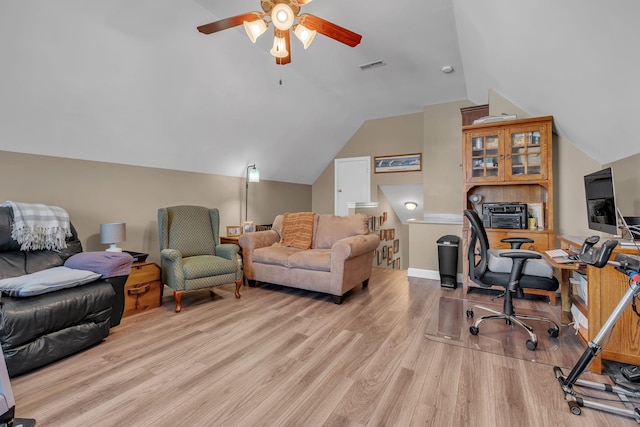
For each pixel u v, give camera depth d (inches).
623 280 70.0
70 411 58.2
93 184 119.5
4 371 50.1
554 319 106.2
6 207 90.1
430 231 163.2
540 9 67.1
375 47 121.3
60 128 103.3
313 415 57.7
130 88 107.3
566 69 80.5
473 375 71.1
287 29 80.9
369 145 223.6
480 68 126.8
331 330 96.3
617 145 92.2
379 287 147.3
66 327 78.5
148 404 60.6
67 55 89.1
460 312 113.0
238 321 103.7
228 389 65.6
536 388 66.0
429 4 94.8
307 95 165.3
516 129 128.6
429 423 55.5
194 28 103.8
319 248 150.0
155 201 141.4
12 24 77.5
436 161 182.2
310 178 243.8
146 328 97.7
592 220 89.3
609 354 70.6
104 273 90.4
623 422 55.7
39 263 90.3
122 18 90.0
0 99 87.4
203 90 125.9
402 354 81.0
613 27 56.8
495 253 95.8
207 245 139.6
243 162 180.4
